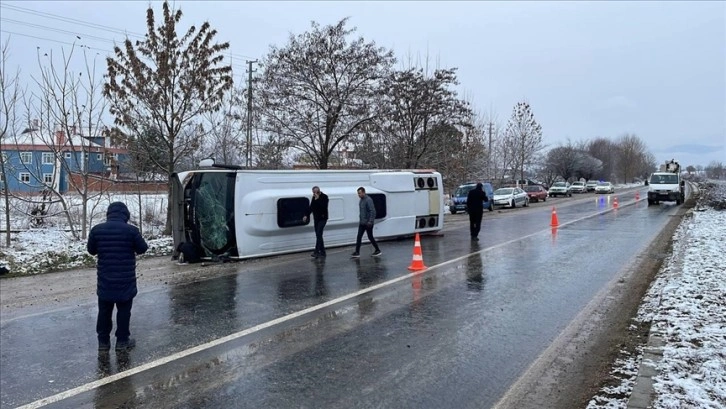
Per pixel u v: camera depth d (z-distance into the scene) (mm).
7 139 17141
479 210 16172
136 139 16406
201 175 12570
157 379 4891
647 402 3971
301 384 4711
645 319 6699
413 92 25812
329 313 7160
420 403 4289
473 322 6664
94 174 18172
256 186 12641
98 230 5758
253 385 4699
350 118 21469
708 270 9164
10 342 6125
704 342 5355
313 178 13938
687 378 4422
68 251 13273
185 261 12109
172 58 15742
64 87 15461
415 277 9734
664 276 9258
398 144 25844
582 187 59375
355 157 25891
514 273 10016
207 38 16016
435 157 28266
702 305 6855
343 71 20781
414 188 16688
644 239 15367
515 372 4969
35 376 5020
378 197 15422
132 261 5895
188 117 16359
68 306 7965
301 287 8969
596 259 11688
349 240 14695
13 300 8438
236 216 12188
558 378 4812
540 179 65625
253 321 6824
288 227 13031
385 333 6211
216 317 7055
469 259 11836
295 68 20406
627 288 8648
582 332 6234
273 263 11859
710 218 20062
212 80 16328
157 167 17781
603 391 4434
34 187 17531
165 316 7152
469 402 4309
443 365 5152
